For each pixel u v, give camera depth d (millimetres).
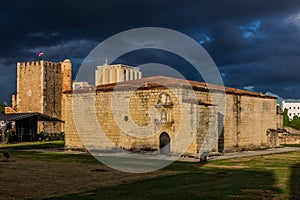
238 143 47188
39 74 87938
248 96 49719
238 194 18359
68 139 46562
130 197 17562
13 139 66688
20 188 20031
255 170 27734
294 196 18078
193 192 18781
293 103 164875
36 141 70188
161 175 24984
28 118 70125
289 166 30391
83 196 17766
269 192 18938
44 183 21594
